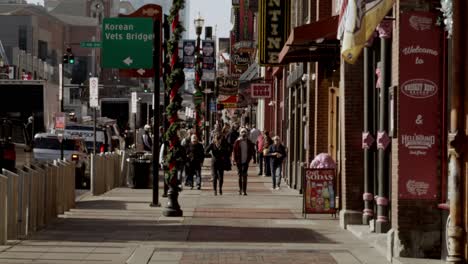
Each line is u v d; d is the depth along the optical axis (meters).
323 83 27.09
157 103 25.67
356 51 12.77
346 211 19.89
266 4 33.38
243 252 15.82
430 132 14.24
